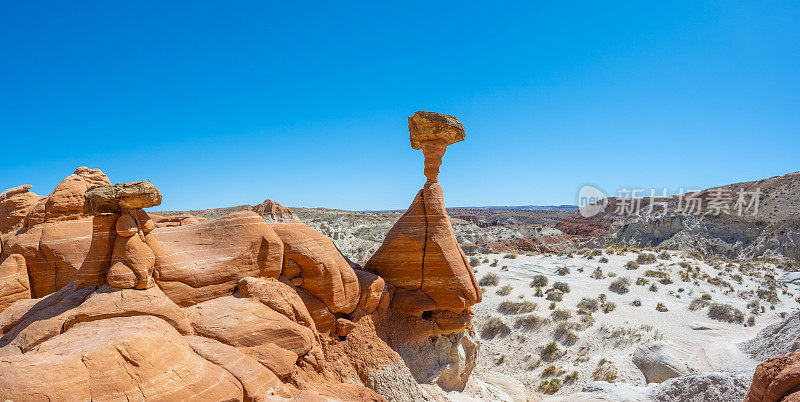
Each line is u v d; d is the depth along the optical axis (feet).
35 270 49.47
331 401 33.42
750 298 117.91
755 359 74.59
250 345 37.27
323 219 287.07
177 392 27.48
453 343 57.72
